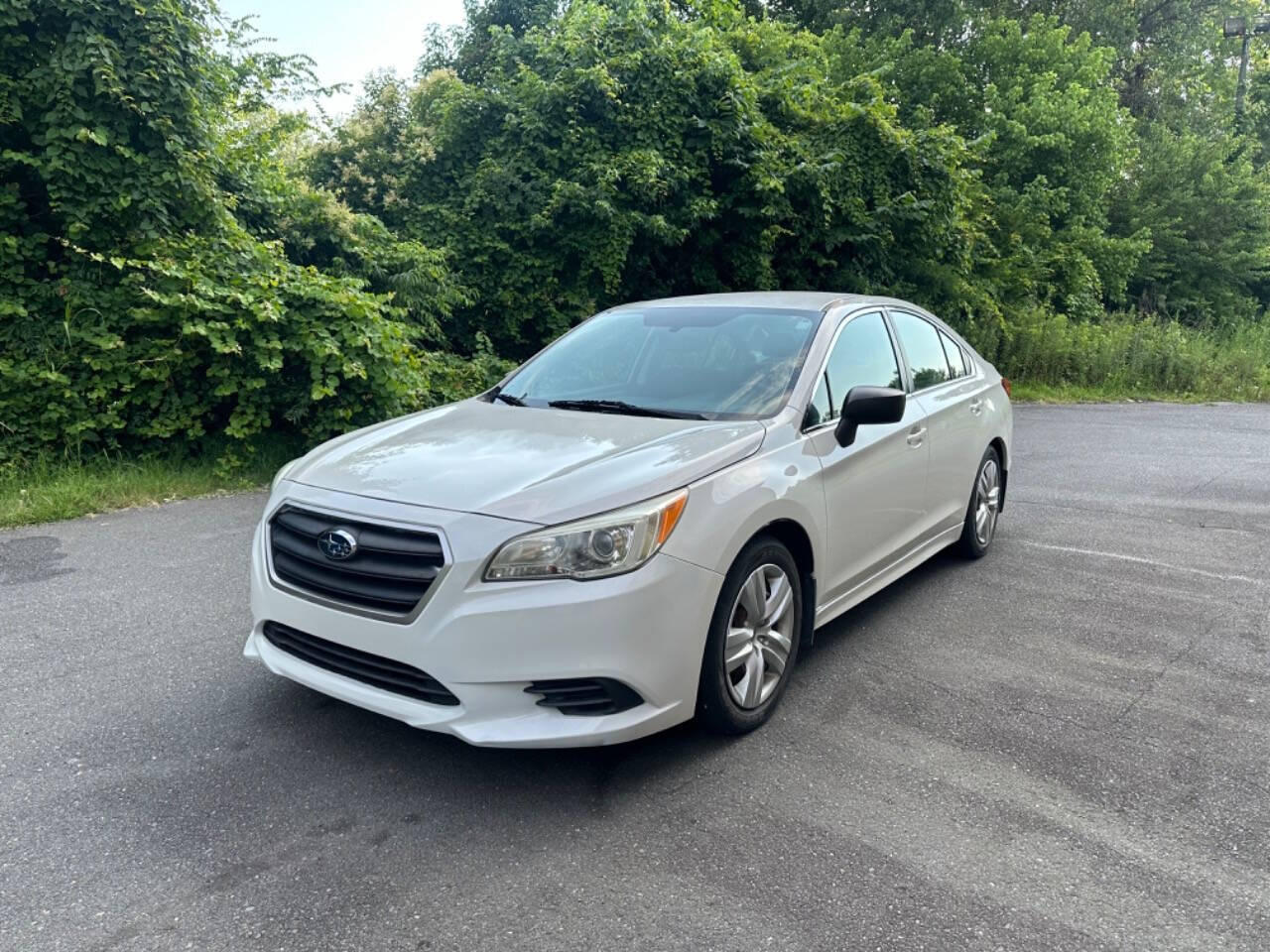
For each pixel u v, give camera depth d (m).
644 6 12.30
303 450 8.26
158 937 2.43
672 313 4.78
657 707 3.09
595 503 3.02
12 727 3.51
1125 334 17.86
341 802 3.05
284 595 3.27
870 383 4.54
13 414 7.25
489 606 2.88
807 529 3.73
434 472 3.29
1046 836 2.92
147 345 7.61
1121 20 27.22
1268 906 2.59
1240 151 25.75
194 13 8.62
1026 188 20.08
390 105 12.12
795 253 13.66
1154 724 3.68
